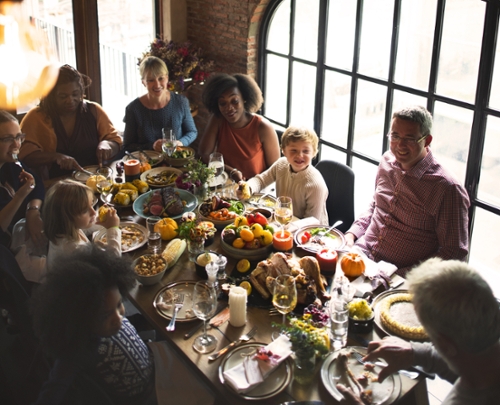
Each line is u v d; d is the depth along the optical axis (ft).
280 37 14.55
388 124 12.30
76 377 5.29
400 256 9.06
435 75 11.04
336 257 7.72
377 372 5.95
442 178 8.46
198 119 17.33
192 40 16.87
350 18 12.45
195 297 6.27
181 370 6.97
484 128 10.42
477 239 11.06
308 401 5.53
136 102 12.85
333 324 6.36
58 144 11.79
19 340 6.88
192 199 9.69
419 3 10.96
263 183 10.68
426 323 4.88
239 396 5.67
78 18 15.57
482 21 10.00
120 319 5.47
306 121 14.56
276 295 6.28
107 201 9.71
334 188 10.59
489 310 4.66
